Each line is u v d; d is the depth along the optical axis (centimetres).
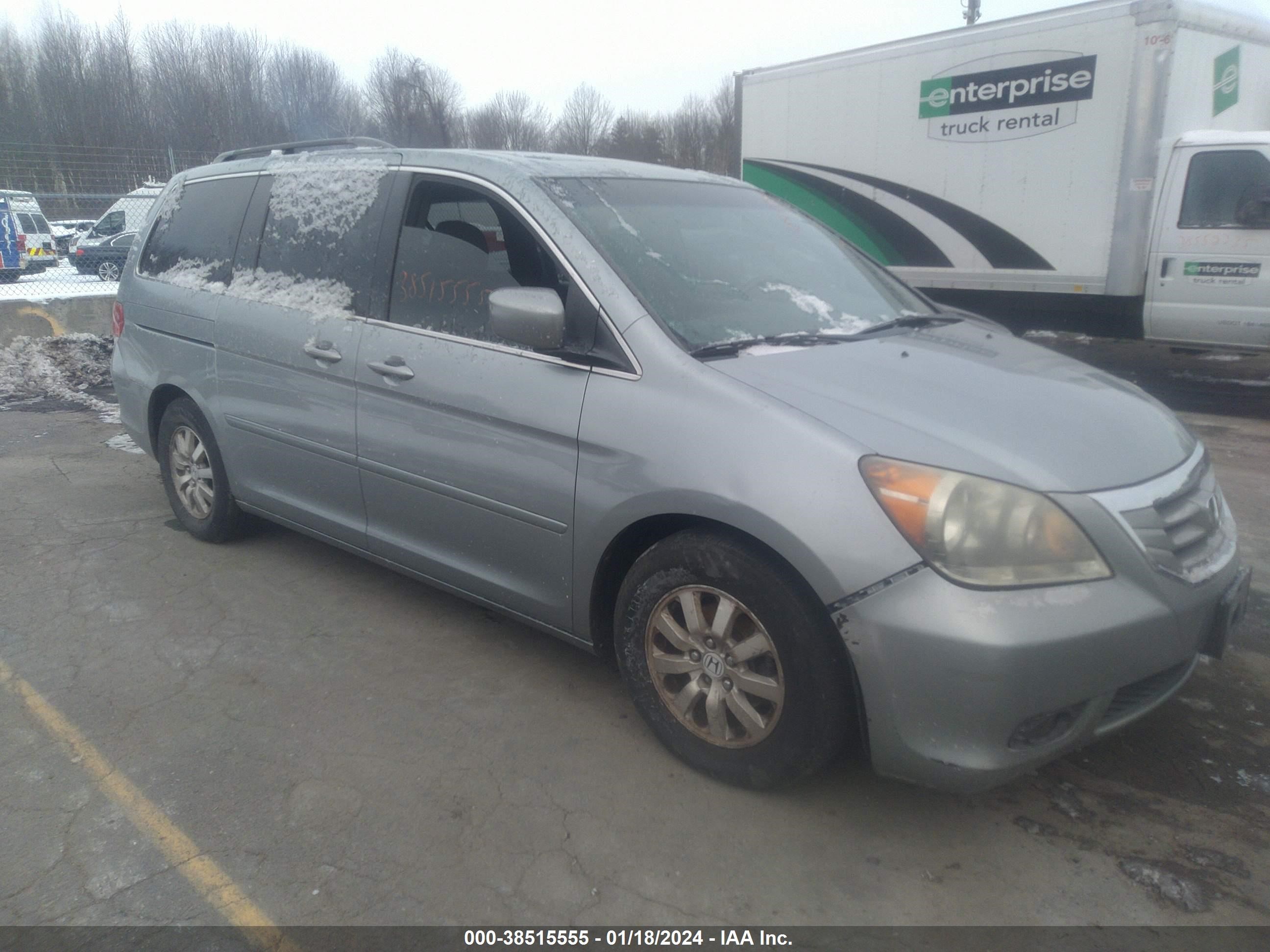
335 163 395
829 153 1066
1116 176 851
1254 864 248
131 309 481
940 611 225
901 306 368
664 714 287
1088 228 877
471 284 330
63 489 555
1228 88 894
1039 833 260
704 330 291
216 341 421
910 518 230
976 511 229
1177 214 834
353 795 275
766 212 391
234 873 243
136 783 279
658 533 285
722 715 272
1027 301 942
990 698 224
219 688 334
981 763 229
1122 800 274
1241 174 798
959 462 236
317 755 294
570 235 305
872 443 243
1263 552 469
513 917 230
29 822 262
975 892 239
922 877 244
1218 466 638
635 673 290
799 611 245
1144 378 986
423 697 329
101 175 1195
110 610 394
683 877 243
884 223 1031
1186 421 787
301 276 392
